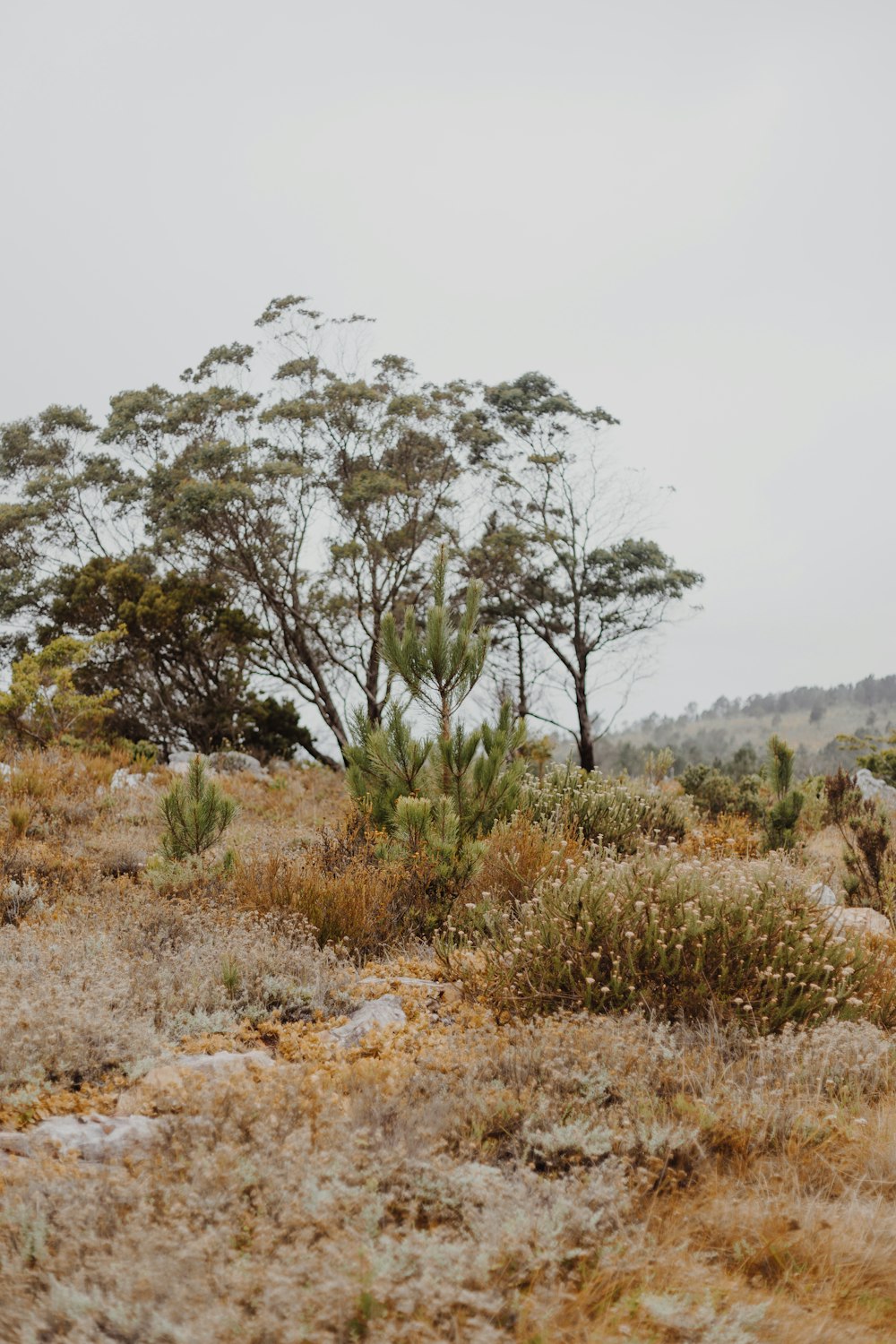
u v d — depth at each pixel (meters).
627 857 8.32
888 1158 3.51
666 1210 3.19
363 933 6.71
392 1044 4.52
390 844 7.69
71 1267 2.54
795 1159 3.54
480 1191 3.00
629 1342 2.45
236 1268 2.48
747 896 5.54
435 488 27.56
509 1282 2.68
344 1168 3.02
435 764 8.24
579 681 27.83
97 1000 4.50
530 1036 4.46
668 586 27.34
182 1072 3.87
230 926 6.29
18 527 26.59
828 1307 2.73
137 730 24.00
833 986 5.17
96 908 6.67
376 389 27.20
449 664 8.48
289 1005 5.29
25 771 11.72
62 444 28.91
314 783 17.95
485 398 29.14
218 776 14.84
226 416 26.17
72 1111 3.73
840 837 13.20
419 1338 2.35
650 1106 3.81
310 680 27.58
